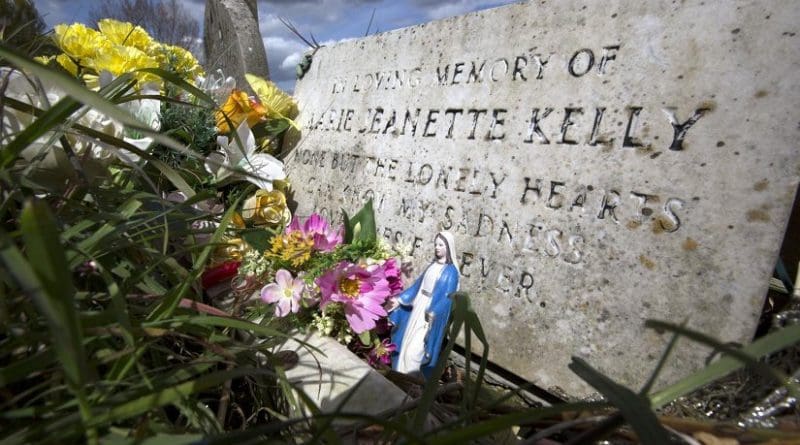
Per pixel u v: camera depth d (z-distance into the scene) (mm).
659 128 1654
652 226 1626
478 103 2275
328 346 1646
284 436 1051
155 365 1005
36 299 442
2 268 730
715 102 1533
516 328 1947
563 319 1808
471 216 2199
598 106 1833
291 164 3447
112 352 792
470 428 597
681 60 1631
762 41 1457
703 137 1546
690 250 1528
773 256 1361
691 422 804
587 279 1766
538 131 2014
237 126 2666
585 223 1804
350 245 2127
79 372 465
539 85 2043
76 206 1099
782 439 736
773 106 1412
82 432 627
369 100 2904
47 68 540
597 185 1791
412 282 2373
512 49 2178
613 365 1649
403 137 2611
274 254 1908
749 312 1387
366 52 3020
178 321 962
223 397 1107
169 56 2820
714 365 602
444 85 2457
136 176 1619
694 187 1546
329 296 1742
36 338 711
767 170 1401
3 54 530
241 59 4414
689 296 1513
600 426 600
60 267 463
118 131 1451
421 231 2404
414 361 1898
